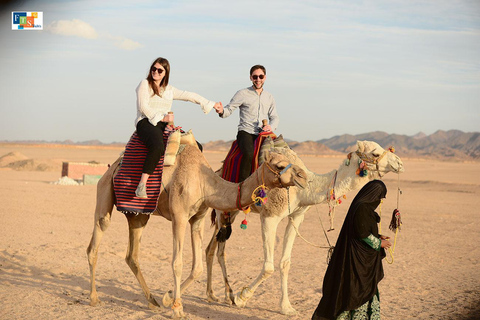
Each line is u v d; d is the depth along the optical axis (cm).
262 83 888
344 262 636
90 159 8131
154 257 1180
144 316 742
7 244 1251
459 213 2278
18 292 832
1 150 11588
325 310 643
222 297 868
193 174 730
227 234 801
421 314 784
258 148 844
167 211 758
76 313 736
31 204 2138
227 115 861
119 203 763
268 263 781
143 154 758
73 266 1050
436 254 1312
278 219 783
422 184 4316
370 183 656
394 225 673
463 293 917
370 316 646
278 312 789
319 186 770
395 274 1071
